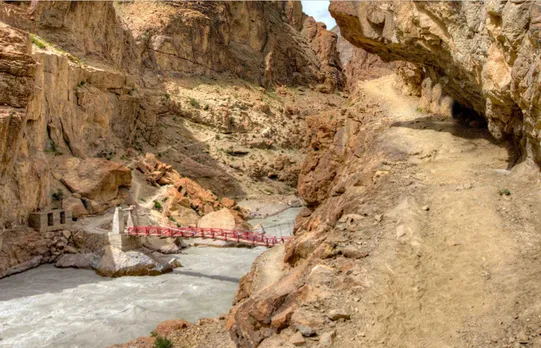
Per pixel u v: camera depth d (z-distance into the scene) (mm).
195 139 75062
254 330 12617
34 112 39531
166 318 24875
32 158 38875
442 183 18359
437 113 28922
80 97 49625
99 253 35281
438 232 14859
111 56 65312
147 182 53062
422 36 21094
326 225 18203
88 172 43281
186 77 90688
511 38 13922
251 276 20188
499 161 20344
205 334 18500
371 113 30250
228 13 104750
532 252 13180
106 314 25594
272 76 111688
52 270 34562
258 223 54594
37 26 53125
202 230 33969
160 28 87312
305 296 12875
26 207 36875
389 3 22438
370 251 14414
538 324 10625
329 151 28469
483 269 12992
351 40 25719
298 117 99750
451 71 22156
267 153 81312
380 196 18031
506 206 15734
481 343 10531
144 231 35719
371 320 11852
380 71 69188
